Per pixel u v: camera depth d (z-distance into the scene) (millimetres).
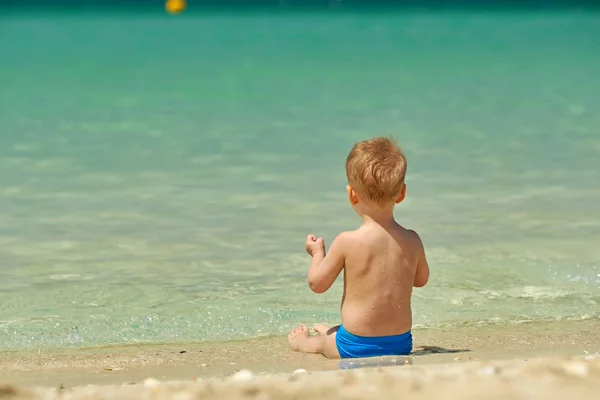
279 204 18406
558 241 15695
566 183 20000
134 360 10508
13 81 40812
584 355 9781
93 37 66125
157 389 7836
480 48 56281
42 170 21828
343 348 10609
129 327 11883
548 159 22656
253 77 42219
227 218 17406
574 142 24891
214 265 14562
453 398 7195
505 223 16844
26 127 28344
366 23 81125
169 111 31781
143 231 16547
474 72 43562
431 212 17672
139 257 14984
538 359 8719
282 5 112375
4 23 81750
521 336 11352
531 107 31828
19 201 18766
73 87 38656
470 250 15234
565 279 13867
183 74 43562
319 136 26391
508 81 39812
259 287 13531
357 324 10539
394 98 34812
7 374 9773
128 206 18375
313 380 7961
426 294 13242
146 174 21344
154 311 12484
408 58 50750
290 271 14281
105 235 16281
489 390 7352
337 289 13539
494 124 28188
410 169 21625
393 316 10578
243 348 11148
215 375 9516
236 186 20047
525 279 13875
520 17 88250
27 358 10586
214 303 12805
